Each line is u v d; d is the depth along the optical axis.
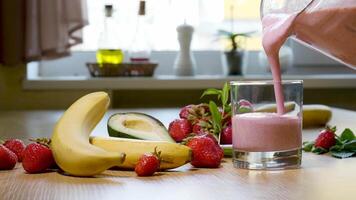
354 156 0.98
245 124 0.89
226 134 1.01
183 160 0.87
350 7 0.91
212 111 1.01
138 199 0.71
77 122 0.89
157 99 2.26
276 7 0.98
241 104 0.90
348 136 1.02
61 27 2.09
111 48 2.19
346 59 0.98
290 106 0.90
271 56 0.95
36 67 2.37
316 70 2.46
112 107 2.19
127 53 2.44
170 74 2.46
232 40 2.29
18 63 2.10
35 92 2.21
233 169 0.88
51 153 0.88
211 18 2.46
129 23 2.41
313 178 0.81
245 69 2.35
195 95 2.27
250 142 0.88
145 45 2.25
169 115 1.67
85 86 2.17
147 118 1.02
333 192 0.72
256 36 2.47
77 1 2.09
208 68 2.47
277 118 0.88
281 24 0.94
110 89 2.16
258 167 0.88
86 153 0.82
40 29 2.07
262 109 0.91
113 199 0.71
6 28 2.06
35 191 0.76
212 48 2.48
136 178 0.83
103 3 2.37
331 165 0.90
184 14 2.43
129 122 1.00
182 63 2.28
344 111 1.75
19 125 1.51
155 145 0.87
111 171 0.88
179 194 0.73
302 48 2.44
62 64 2.42
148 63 2.21
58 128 0.88
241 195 0.71
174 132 1.03
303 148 1.05
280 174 0.84
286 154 0.88
